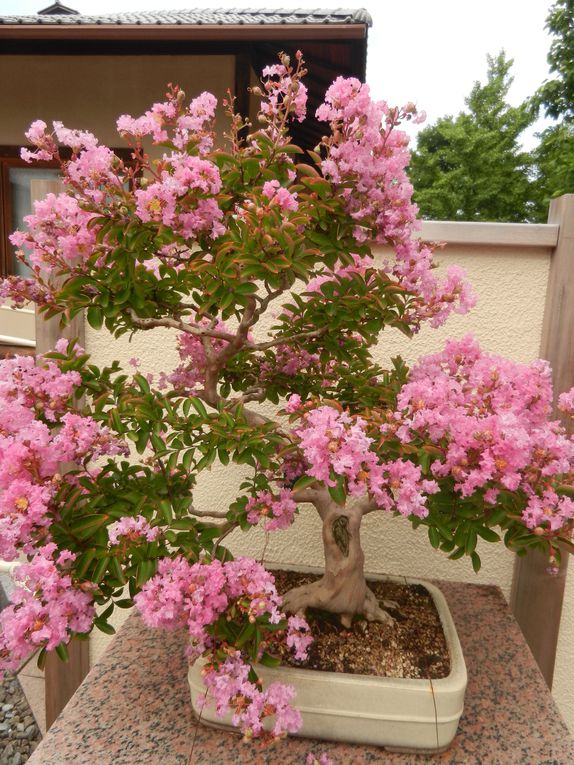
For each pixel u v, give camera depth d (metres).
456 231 1.42
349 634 1.09
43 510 0.78
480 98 14.30
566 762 0.93
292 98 0.91
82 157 0.84
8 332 2.48
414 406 0.89
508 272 1.44
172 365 1.56
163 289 1.00
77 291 0.93
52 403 0.91
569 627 1.52
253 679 0.87
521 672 1.16
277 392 1.25
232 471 1.58
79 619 0.85
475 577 1.55
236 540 1.60
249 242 0.82
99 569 0.85
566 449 0.88
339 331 1.06
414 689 0.92
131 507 0.93
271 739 0.87
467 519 0.93
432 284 0.99
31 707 1.97
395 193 0.86
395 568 1.57
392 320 1.00
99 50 3.43
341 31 2.87
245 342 1.04
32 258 0.98
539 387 0.94
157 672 1.15
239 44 3.21
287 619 1.01
